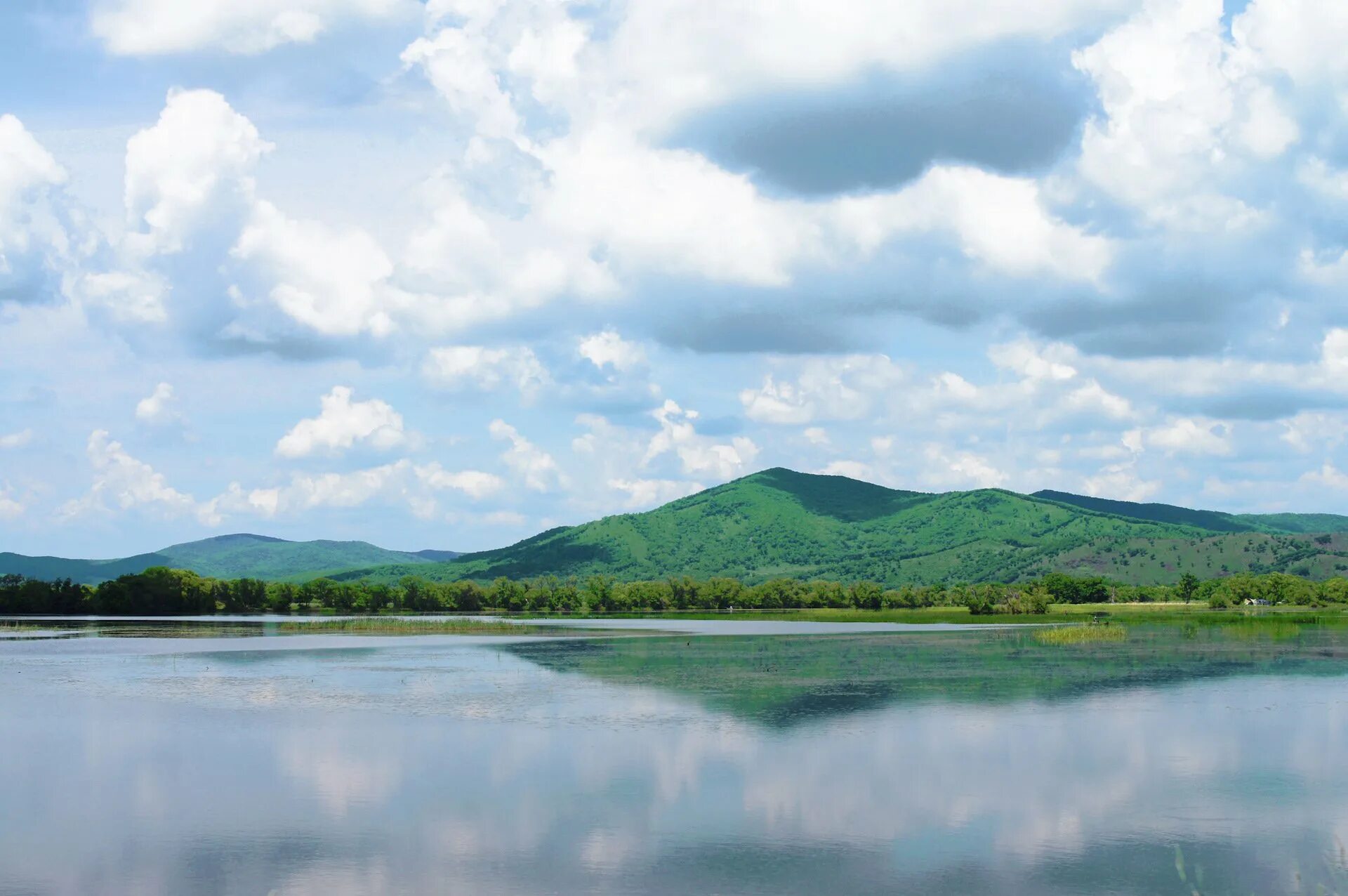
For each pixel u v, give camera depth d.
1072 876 37.53
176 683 92.81
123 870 39.03
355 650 135.75
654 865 38.88
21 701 80.50
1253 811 45.81
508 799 48.03
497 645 146.75
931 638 158.38
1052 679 92.94
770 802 47.31
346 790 50.03
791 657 119.69
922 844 41.19
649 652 130.50
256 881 37.78
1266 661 110.31
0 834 43.53
